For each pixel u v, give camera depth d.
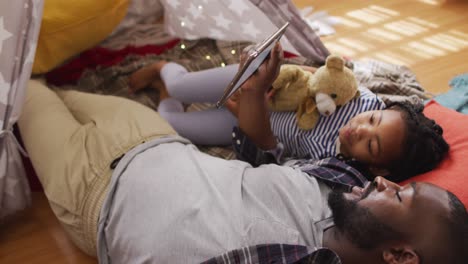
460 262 0.78
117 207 1.01
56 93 1.54
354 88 1.29
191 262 0.87
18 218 1.40
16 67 1.12
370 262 0.85
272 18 1.61
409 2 2.65
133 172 1.05
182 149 1.12
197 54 1.88
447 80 1.99
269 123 1.28
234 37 1.85
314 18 2.45
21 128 1.31
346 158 1.19
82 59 1.76
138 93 1.71
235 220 0.91
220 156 1.48
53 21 1.54
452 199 0.83
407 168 1.14
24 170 1.31
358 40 2.29
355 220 0.86
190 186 0.98
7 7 1.05
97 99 1.38
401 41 2.28
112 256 1.00
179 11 1.87
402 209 0.83
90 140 1.20
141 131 1.20
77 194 1.11
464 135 1.25
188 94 1.47
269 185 0.98
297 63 1.74
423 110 1.38
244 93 1.23
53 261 1.29
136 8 1.99
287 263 0.85
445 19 2.48
